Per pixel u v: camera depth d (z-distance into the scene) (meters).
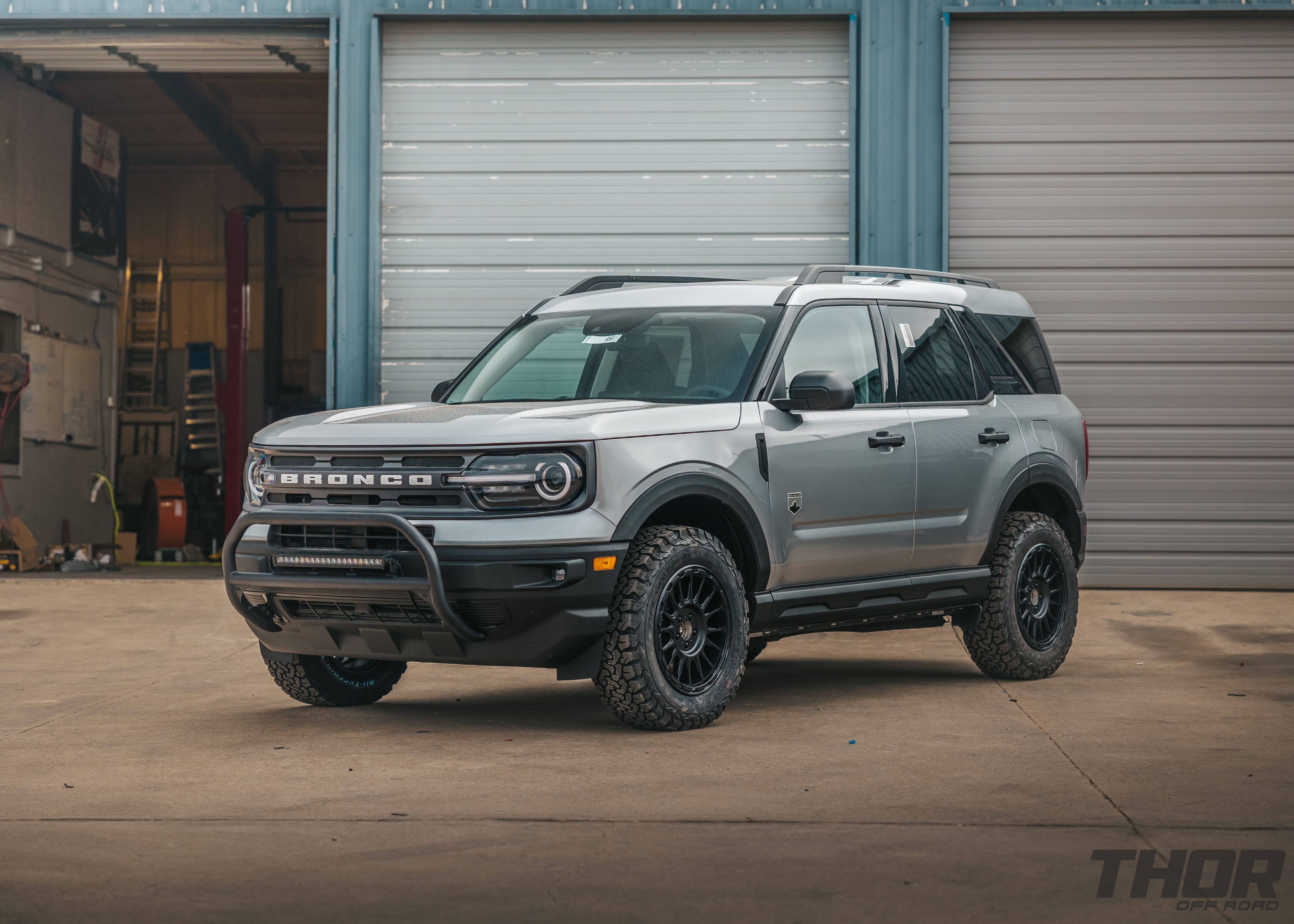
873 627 6.44
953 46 11.50
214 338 27.28
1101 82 11.49
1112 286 11.48
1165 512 11.46
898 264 11.40
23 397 17.58
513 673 7.27
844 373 6.22
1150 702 6.19
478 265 11.63
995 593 6.79
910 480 6.32
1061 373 11.51
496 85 11.66
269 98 21.94
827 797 4.26
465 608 5.13
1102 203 11.48
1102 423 11.49
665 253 11.60
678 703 5.36
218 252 27.34
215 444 24.55
